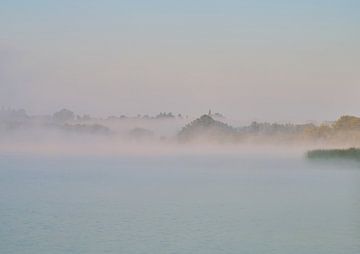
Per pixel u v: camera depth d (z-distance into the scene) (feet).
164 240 169.99
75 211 230.68
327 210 227.81
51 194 294.05
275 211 226.99
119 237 177.27
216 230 186.09
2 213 225.97
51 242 171.01
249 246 162.09
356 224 193.88
